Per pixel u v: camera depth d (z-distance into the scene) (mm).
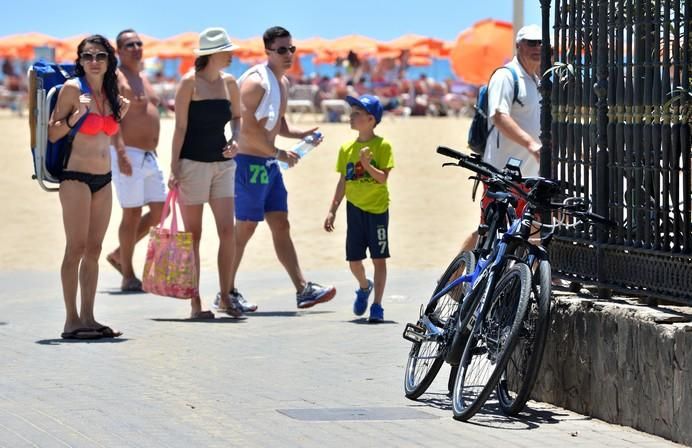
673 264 17875
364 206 29062
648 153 18453
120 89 34406
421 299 33094
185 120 29578
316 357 24344
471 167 19953
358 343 26125
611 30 19250
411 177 71375
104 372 22469
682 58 17766
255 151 31047
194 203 29984
